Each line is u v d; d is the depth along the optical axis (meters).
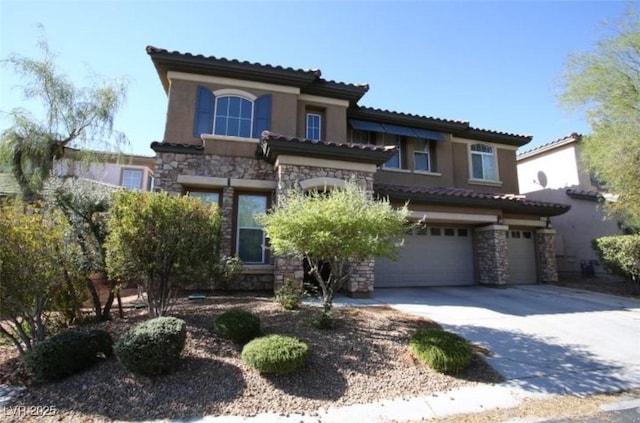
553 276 19.78
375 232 8.69
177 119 15.08
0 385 6.30
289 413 5.70
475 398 6.45
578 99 14.84
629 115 13.59
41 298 7.62
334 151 13.70
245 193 15.08
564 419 5.80
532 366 7.90
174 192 14.20
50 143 14.12
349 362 7.38
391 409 5.95
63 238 8.30
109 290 9.77
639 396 6.75
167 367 6.39
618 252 16.84
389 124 20.06
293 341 7.14
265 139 13.05
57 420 5.32
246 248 14.69
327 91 17.30
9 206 8.09
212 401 5.86
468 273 19.00
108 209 9.23
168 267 8.56
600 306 13.65
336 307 11.40
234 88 15.90
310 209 8.66
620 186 14.48
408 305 12.61
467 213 17.86
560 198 23.08
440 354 7.31
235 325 7.86
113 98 15.27
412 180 20.06
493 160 22.70
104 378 6.37
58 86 14.35
